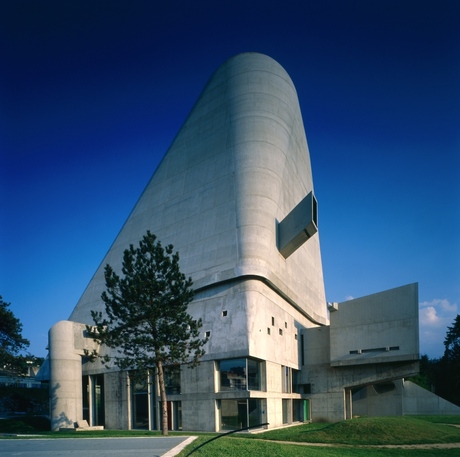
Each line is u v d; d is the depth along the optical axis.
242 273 35.50
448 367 72.19
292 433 29.69
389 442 25.89
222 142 45.69
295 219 39.78
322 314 58.88
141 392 38.38
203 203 43.75
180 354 27.61
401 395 48.03
